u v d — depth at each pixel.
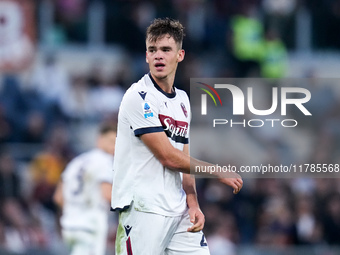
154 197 18.66
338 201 42.94
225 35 55.97
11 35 50.69
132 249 18.83
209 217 40.44
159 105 18.70
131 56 54.47
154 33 18.75
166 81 18.95
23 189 41.53
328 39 59.72
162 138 18.38
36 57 51.66
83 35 54.81
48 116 47.19
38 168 42.94
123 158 18.95
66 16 54.09
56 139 44.97
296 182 44.94
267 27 57.56
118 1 55.47
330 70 58.00
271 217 41.69
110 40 55.16
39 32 53.09
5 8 50.62
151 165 18.72
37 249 35.50
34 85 49.72
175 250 19.55
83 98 49.41
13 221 38.50
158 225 18.67
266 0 58.12
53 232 39.69
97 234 27.66
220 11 56.69
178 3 56.16
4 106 45.81
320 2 59.09
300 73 57.25
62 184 29.39
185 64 52.34
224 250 39.31
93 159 27.64
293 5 58.72
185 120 19.42
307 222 41.88
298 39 58.50
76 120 48.56
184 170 18.56
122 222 19.09
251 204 42.59
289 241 41.28
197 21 56.16
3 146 44.56
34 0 51.62
